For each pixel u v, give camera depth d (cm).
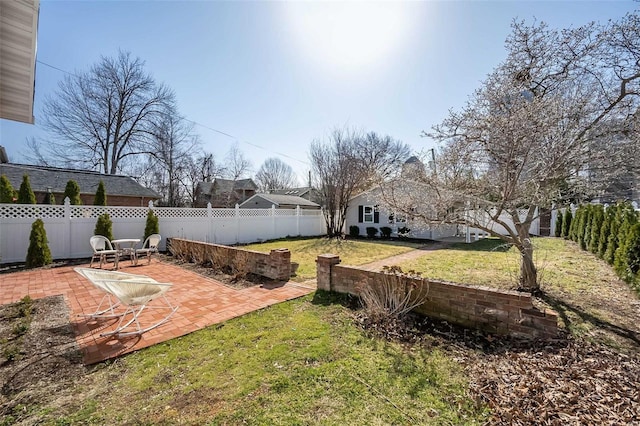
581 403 205
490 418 198
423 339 326
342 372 258
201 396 229
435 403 217
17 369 271
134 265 785
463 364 272
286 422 198
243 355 293
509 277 600
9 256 784
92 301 475
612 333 327
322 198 1780
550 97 420
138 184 1875
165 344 321
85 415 209
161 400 225
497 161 439
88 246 912
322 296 488
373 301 396
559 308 409
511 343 313
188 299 482
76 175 1662
